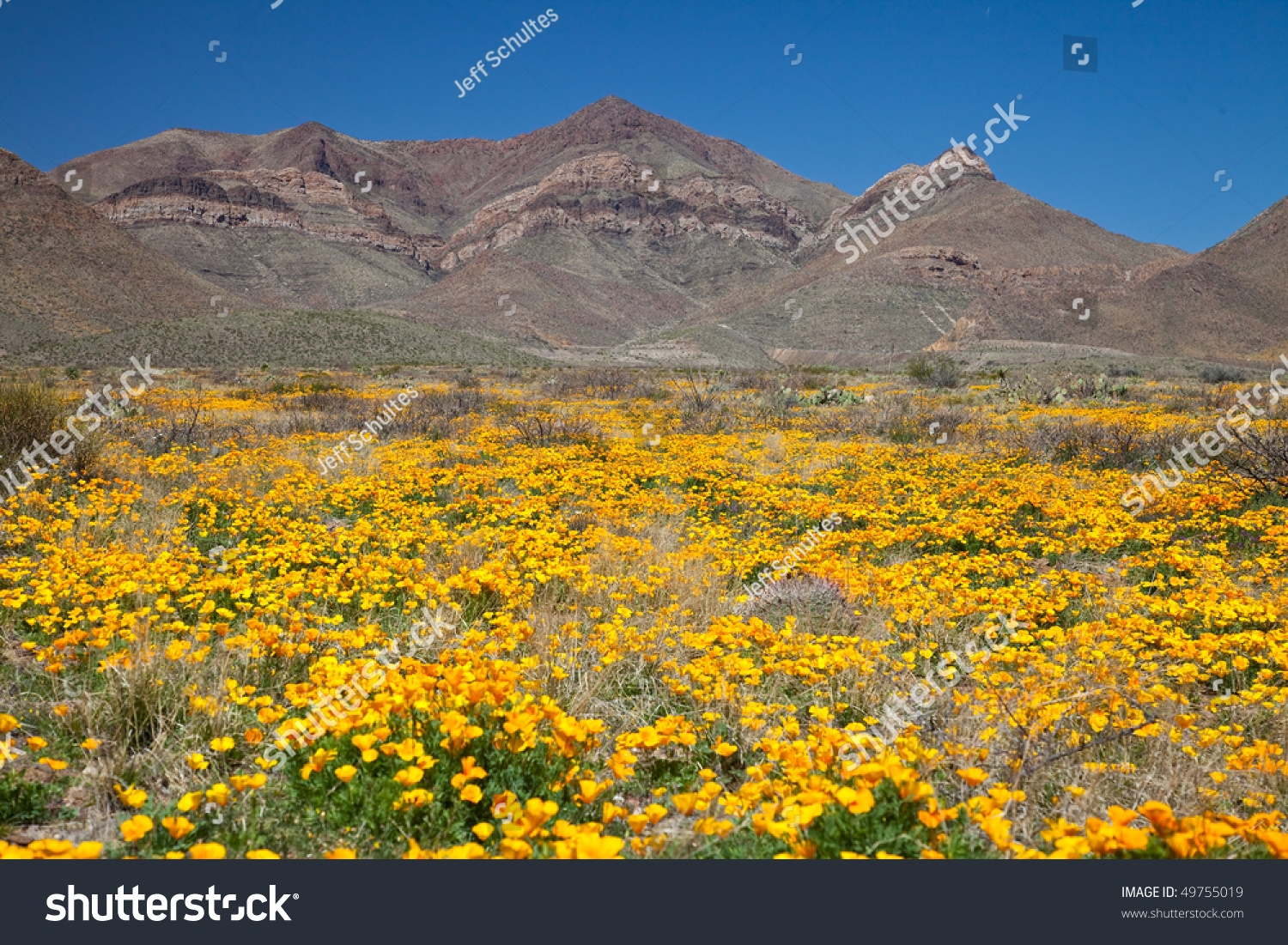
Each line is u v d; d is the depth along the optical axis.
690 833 2.51
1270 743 3.08
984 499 8.76
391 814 2.51
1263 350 128.25
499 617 4.00
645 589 4.80
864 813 2.41
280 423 16.50
